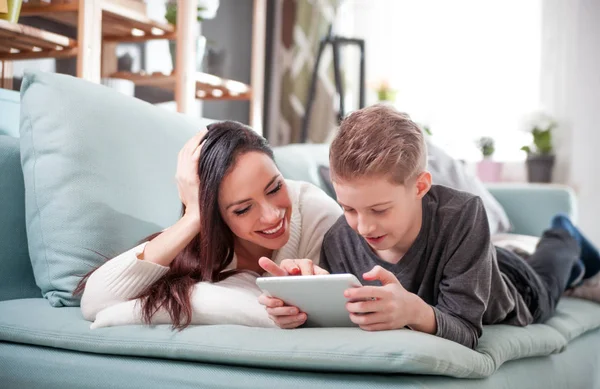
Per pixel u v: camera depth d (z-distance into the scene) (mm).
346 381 972
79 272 1355
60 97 1425
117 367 1116
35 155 1412
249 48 3758
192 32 2439
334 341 999
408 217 1146
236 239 1393
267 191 1268
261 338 1049
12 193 1501
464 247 1194
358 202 1099
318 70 3762
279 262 1410
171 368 1083
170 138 1575
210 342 1066
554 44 3541
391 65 3895
